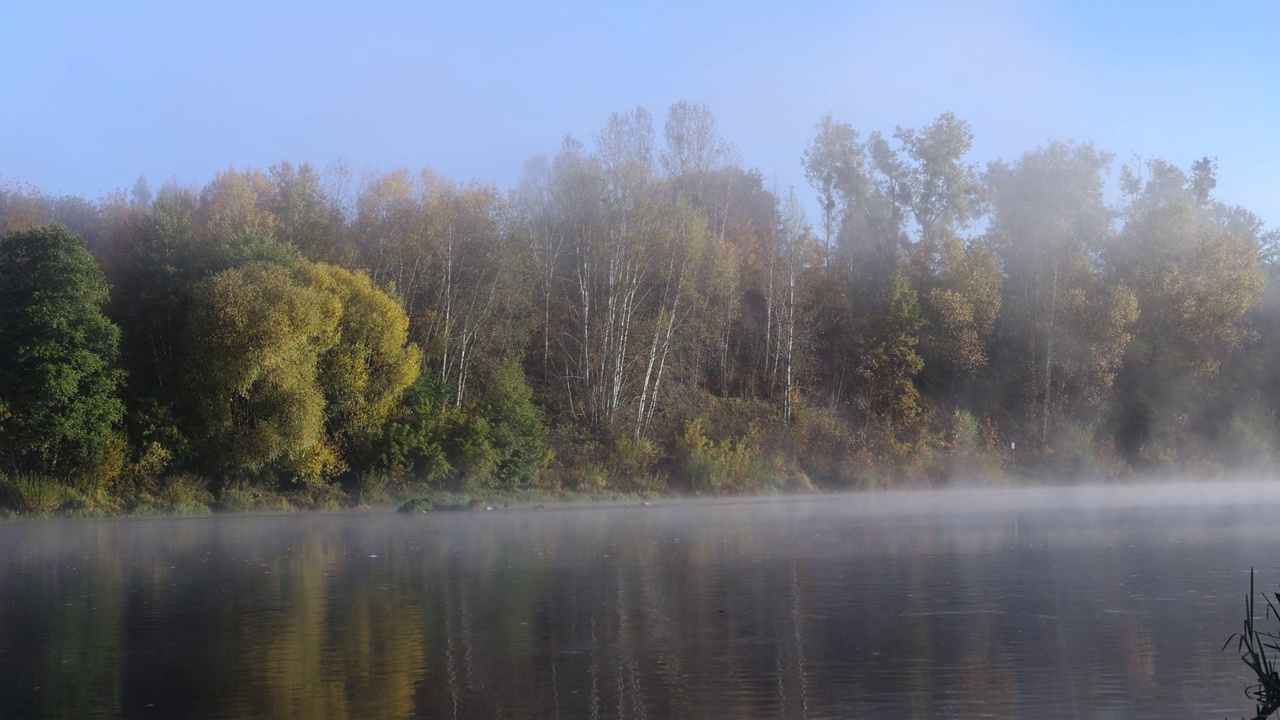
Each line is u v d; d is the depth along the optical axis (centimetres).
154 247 5050
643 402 6062
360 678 1221
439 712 1070
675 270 6550
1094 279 7456
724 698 1117
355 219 6956
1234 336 7425
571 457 5753
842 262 8338
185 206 6594
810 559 2438
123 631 1544
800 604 1741
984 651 1350
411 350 5112
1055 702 1096
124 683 1209
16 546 2947
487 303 6109
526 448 5406
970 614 1628
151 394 4656
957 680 1192
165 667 1289
